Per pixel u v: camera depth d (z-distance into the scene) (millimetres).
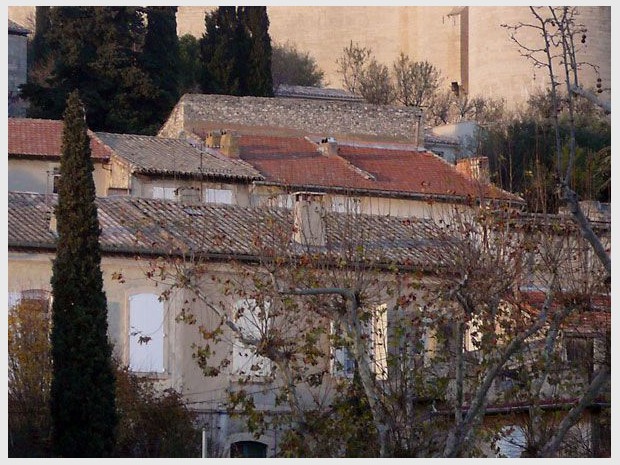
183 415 75312
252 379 80250
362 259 71875
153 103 154250
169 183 112625
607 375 57094
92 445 71312
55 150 114188
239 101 136625
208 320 80500
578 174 101562
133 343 79750
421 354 69125
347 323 59250
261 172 118625
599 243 51344
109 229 83250
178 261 78438
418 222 90625
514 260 76625
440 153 154625
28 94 150375
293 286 66562
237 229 85438
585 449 70750
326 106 138875
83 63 152375
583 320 70250
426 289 70562
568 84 51625
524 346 62812
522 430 67250
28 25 196750
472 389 64188
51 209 84000
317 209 84750
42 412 73062
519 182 126000
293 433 60594
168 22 157625
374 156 127500
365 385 57656
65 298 72500
